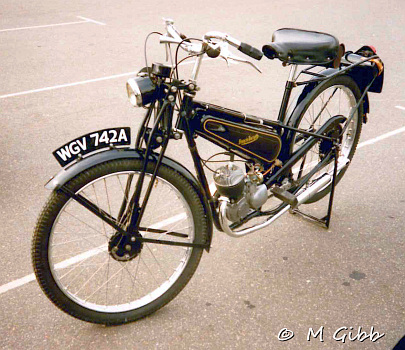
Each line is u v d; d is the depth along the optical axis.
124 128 2.33
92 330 2.54
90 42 7.76
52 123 4.88
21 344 2.43
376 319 2.61
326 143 3.21
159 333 2.53
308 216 3.42
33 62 6.75
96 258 3.07
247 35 8.22
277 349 2.43
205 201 2.52
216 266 3.01
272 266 3.01
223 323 2.59
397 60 7.06
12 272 2.91
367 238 3.28
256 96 5.70
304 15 9.87
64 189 2.22
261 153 2.73
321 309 2.68
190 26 8.73
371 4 11.08
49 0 11.05
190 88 2.32
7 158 4.19
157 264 3.03
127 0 11.08
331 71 3.16
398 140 4.68
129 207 2.42
